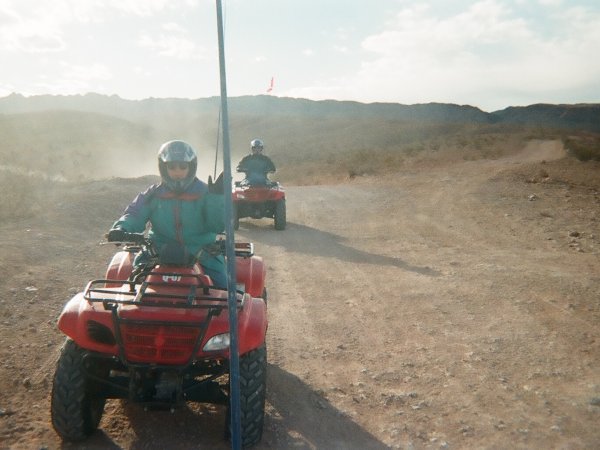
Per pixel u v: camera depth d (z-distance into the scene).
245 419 4.28
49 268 9.34
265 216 15.43
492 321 7.54
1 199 14.27
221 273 5.04
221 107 3.65
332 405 5.26
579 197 19.47
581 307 8.06
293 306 8.36
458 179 25.05
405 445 4.57
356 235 14.47
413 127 117.56
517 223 15.38
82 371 4.27
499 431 4.78
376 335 7.13
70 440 4.41
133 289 4.45
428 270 10.42
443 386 5.64
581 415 5.04
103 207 15.78
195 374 4.36
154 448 4.38
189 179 4.86
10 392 5.17
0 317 6.96
